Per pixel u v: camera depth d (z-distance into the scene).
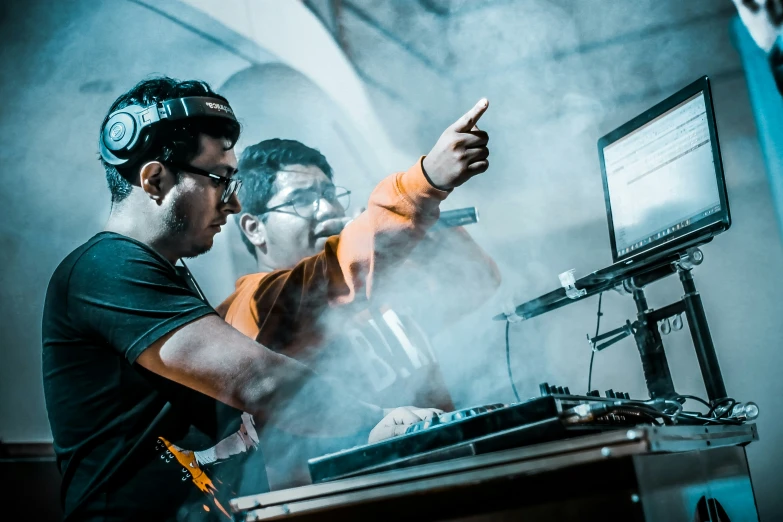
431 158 1.29
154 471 1.11
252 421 1.34
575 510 0.70
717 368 1.20
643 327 1.31
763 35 2.57
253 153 2.03
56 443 1.14
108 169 1.29
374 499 0.79
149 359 1.08
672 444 0.73
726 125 2.62
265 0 2.61
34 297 2.12
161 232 1.27
